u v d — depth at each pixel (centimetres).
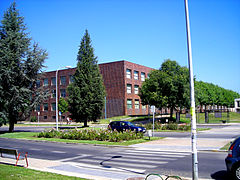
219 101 9006
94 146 1938
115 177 898
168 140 2083
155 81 4419
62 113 5981
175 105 4488
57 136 2578
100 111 4116
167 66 4484
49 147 1927
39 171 977
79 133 2380
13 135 2964
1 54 3198
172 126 3225
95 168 1084
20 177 836
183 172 960
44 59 3519
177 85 4191
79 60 4312
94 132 2358
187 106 4162
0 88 3139
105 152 1600
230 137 2188
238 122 4522
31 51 3453
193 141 765
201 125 4034
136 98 6231
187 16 834
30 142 2342
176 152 1515
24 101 3328
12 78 3206
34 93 3484
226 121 4728
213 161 1174
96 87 4119
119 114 5800
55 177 855
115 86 5906
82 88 4041
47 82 7012
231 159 808
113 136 2131
